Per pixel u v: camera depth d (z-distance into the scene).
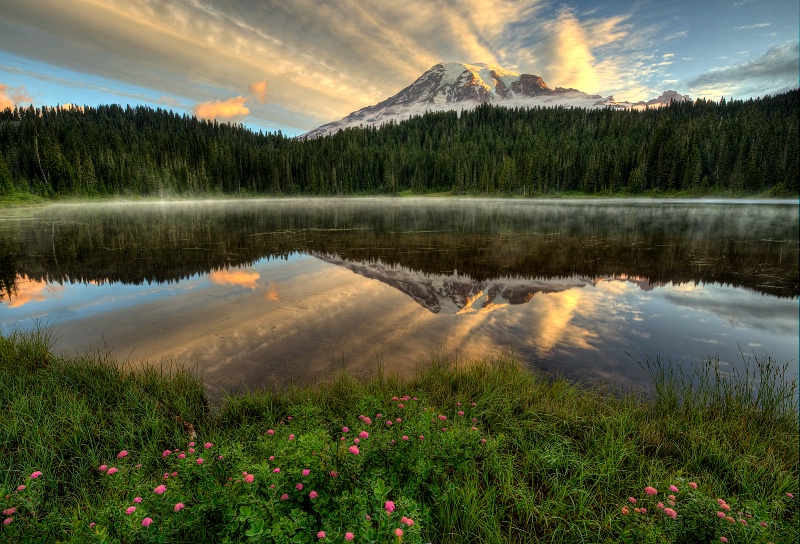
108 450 4.11
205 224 34.56
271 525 2.38
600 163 93.56
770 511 3.15
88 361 6.23
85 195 76.25
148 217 43.19
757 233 27.61
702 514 2.81
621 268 15.87
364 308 10.13
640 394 5.88
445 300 10.99
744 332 8.66
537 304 10.69
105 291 11.84
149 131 131.00
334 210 57.19
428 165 117.44
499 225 33.22
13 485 3.44
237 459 3.24
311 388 5.66
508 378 6.00
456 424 4.24
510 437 4.54
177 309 9.98
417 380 5.93
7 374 5.59
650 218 40.06
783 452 4.48
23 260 17.03
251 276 14.04
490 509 3.29
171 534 2.41
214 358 7.02
